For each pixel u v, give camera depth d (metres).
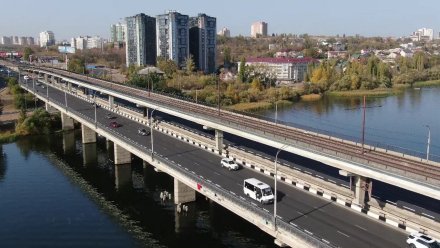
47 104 185.00
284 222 55.97
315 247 50.91
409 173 56.03
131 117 142.25
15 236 78.88
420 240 50.97
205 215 85.50
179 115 106.75
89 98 182.62
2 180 110.81
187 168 84.81
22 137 156.88
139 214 88.88
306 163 82.31
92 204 94.75
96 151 139.12
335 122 168.50
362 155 65.31
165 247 75.56
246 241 75.88
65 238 78.38
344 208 64.44
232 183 76.19
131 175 112.75
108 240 77.88
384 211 59.81
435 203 61.94
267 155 88.25
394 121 166.00
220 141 95.56
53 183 108.81
